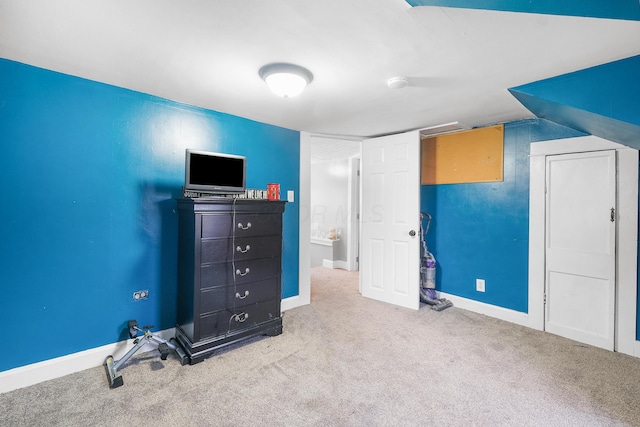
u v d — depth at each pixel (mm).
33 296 1870
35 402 1690
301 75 1865
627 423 1551
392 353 2293
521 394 1793
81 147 2027
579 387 1862
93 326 2094
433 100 2383
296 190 3402
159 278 2396
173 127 2453
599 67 1739
